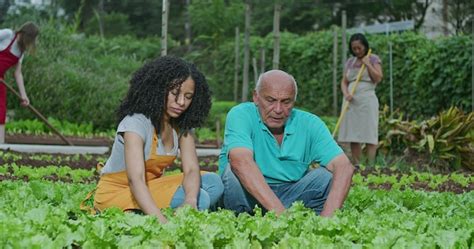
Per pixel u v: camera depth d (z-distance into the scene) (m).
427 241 4.23
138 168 5.22
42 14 31.23
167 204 5.56
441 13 25.58
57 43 20.48
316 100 21.88
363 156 12.54
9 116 17.75
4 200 5.72
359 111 11.99
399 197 6.85
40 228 4.31
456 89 17.41
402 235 4.28
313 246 4.02
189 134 5.66
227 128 5.81
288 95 5.56
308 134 5.93
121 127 5.32
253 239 4.33
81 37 23.98
